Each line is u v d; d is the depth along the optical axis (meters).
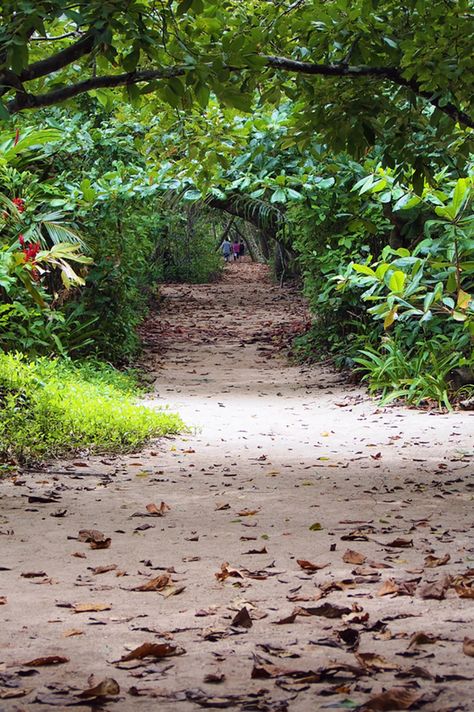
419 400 13.07
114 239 16.44
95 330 16.08
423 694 3.22
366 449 10.09
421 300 13.56
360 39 7.34
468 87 7.25
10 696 3.33
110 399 12.12
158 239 29.59
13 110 6.10
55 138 14.89
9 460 8.76
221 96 6.24
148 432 10.52
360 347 16.06
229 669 3.60
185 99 6.72
